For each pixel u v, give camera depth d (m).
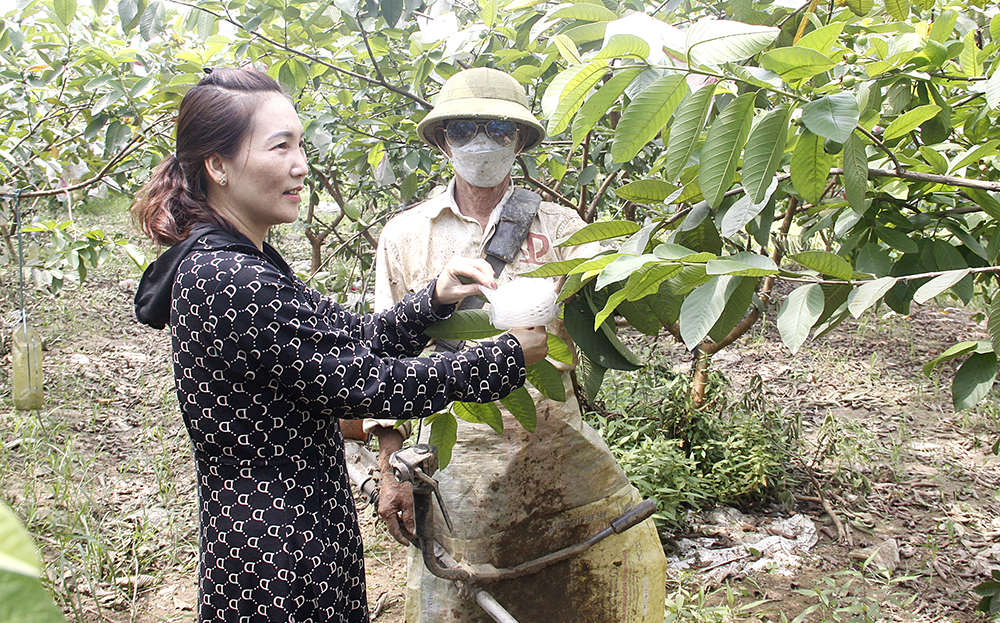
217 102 1.41
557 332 2.08
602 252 1.56
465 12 3.08
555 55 2.22
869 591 3.20
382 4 2.44
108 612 3.06
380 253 2.12
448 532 2.09
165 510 3.82
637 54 1.21
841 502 3.96
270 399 1.42
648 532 2.17
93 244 3.70
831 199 2.12
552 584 2.10
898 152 1.83
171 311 1.43
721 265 1.20
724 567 3.38
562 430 2.08
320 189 4.48
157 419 4.91
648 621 2.14
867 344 6.43
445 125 2.03
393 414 1.44
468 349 1.55
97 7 2.46
